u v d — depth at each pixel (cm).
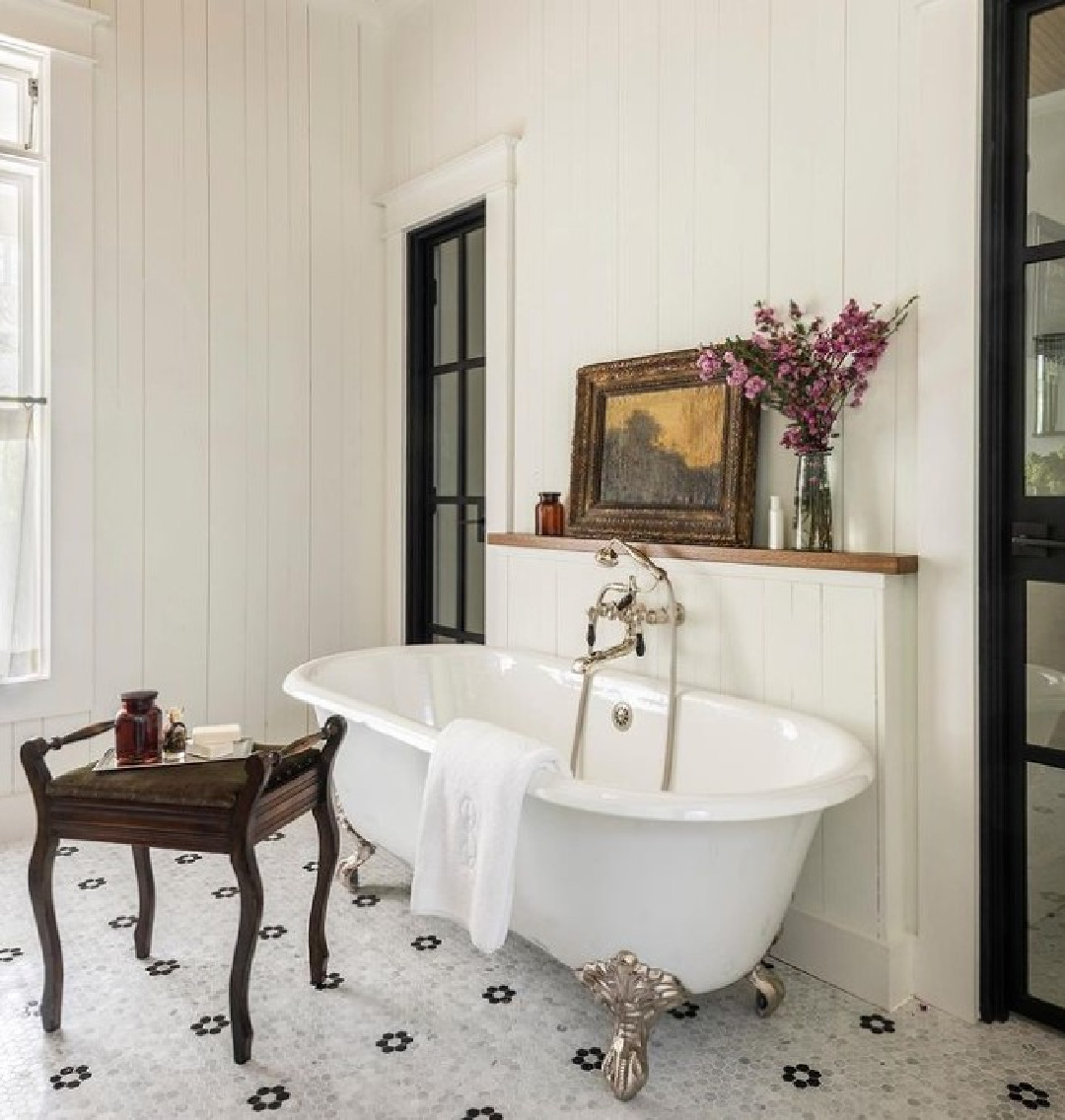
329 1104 171
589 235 297
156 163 332
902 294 216
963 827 203
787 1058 188
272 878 273
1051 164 192
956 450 203
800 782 208
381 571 396
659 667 264
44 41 302
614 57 288
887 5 219
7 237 304
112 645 327
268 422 363
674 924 176
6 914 248
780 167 241
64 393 309
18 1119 166
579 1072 182
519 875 193
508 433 329
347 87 381
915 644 213
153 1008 203
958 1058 188
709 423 256
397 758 231
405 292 381
